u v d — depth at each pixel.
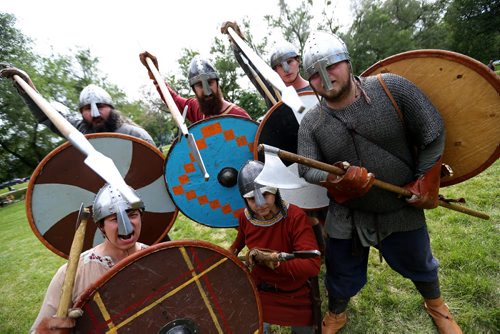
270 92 2.75
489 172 4.33
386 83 1.56
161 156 2.47
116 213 1.36
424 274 1.97
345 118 1.62
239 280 1.60
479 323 2.08
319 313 1.93
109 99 2.68
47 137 22.31
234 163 2.51
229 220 2.67
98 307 1.28
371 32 31.14
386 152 1.63
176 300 1.44
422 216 1.83
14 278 4.77
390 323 2.26
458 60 1.65
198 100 2.80
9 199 18.31
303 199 2.44
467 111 1.74
